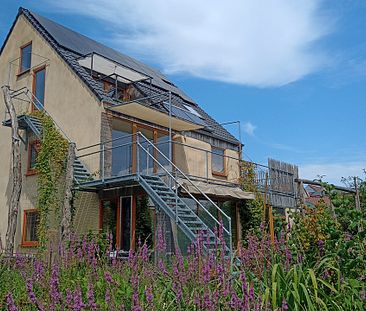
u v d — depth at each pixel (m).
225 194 14.69
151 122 16.94
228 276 4.39
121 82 17.67
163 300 4.44
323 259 4.97
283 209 17.33
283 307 3.94
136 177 12.42
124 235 14.00
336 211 5.75
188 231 10.70
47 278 4.99
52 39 17.59
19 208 16.66
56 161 14.97
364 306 4.36
